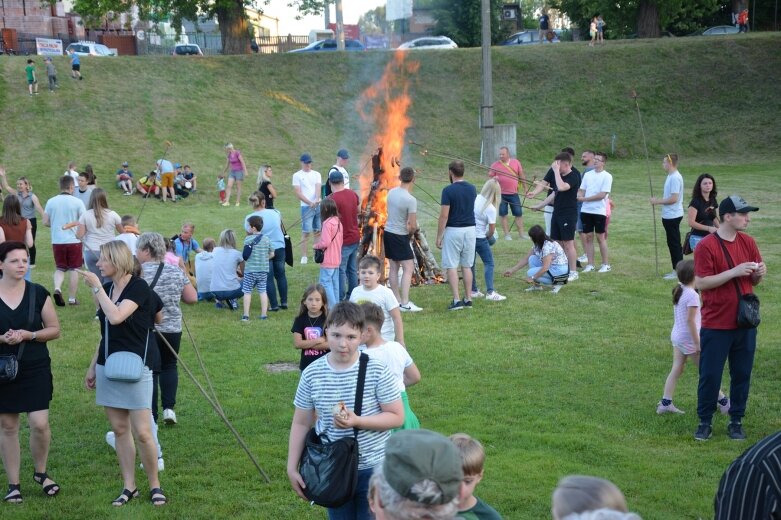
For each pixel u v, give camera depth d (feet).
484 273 42.98
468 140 115.55
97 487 20.20
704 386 22.49
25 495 19.75
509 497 18.85
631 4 152.66
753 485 11.21
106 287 19.81
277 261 38.75
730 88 126.41
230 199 86.38
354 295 23.08
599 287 42.27
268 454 22.11
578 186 43.34
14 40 159.33
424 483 9.46
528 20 260.83
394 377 14.84
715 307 22.07
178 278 23.68
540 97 124.88
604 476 20.12
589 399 26.05
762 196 76.38
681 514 18.10
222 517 18.51
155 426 20.58
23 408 19.31
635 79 128.06
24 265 19.19
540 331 34.32
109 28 184.55
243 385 28.02
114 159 94.68
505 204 57.82
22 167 90.43
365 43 192.95
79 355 31.81
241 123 108.99
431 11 190.19
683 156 114.52
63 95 104.99
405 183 37.65
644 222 64.75
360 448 14.38
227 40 136.67
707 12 173.17
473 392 26.91
